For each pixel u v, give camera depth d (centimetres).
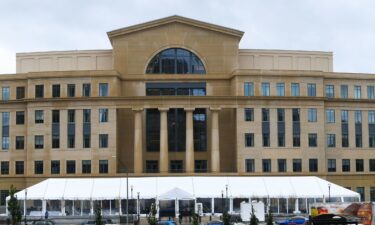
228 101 12294
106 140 12238
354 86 13088
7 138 12644
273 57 13338
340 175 12762
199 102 12238
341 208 8625
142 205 11019
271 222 7450
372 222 8144
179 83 12769
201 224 9369
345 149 12875
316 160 12444
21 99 12581
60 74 12444
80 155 12231
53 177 12194
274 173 12206
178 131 12662
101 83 12394
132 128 12606
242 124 12306
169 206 11056
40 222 8894
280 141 12388
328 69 13462
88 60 13275
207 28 12925
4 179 12500
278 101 12444
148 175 11812
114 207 10962
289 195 10975
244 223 9219
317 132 12519
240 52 13238
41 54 13350
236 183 11269
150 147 12644
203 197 10788
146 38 12912
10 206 7294
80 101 12300
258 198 10944
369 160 12975
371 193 12875
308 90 12650
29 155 12344
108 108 12262
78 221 10669
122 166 12369
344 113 12950
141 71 12850
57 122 12350
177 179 11381
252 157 12262
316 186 11294
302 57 13400
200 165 12606
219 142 12631
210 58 12912
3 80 12762
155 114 12731
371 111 13075
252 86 12488
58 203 10912
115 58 12825
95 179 11406
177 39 12938
